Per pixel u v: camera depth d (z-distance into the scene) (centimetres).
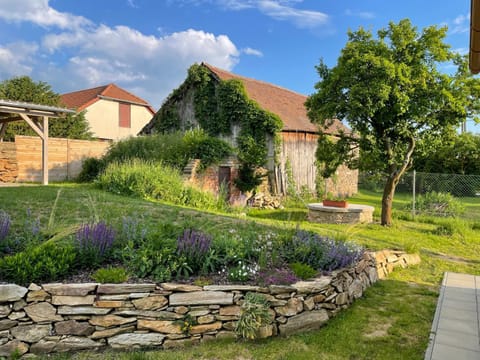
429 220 1088
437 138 923
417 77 827
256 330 345
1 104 955
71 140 1426
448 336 361
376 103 827
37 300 309
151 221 595
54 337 308
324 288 400
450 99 806
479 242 845
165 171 1069
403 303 456
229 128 1530
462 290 506
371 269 544
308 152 1638
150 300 330
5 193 759
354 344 345
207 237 431
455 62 855
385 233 870
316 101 941
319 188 1694
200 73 1597
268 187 1474
